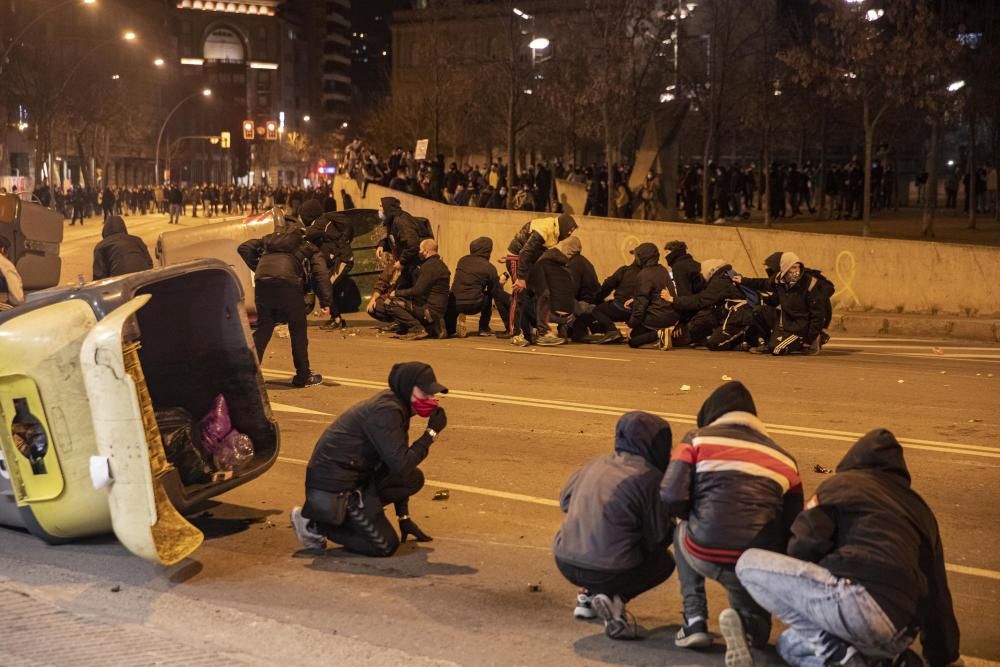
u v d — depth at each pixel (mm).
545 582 6148
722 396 5074
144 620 5547
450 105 51531
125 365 5898
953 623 4680
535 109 44000
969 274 18562
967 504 7621
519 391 12094
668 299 15820
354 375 13289
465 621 5531
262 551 6734
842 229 31203
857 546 4418
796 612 4508
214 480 7008
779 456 4922
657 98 34031
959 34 29969
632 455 5297
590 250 22594
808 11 37719
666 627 5465
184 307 7461
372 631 5391
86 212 74438
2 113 74688
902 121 38812
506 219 24703
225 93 159000
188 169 150250
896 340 17391
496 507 7648
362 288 19734
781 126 38156
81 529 6641
